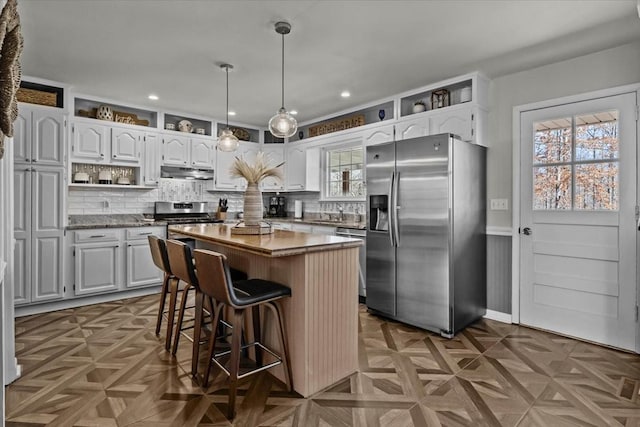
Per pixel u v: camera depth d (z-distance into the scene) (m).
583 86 3.05
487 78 3.55
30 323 3.34
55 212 3.71
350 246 2.30
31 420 1.87
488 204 3.60
